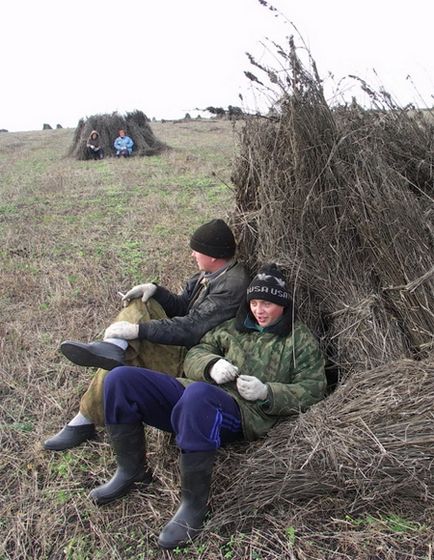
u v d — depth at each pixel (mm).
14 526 2611
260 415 2773
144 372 2664
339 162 3109
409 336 3025
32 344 4383
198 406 2457
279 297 2838
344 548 2316
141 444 2727
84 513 2664
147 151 16984
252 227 3443
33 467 3006
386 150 3316
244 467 2615
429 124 3512
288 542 2350
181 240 6820
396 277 3027
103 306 5055
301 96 3125
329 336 3189
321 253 3195
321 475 2457
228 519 2480
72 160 17047
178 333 3104
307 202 3086
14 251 6789
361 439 2465
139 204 8938
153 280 5625
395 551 2270
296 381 2855
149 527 2555
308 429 2600
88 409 3094
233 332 3062
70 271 6031
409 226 3031
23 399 3656
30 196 10102
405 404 2566
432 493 2412
